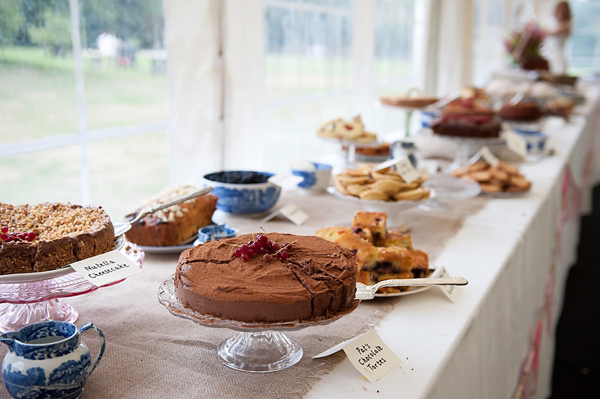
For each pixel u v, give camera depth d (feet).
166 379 2.42
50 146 4.81
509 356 4.57
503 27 20.70
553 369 7.22
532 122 9.57
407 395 2.40
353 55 9.73
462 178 6.19
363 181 4.72
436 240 4.57
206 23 5.53
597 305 9.14
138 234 3.84
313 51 8.63
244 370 2.49
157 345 2.71
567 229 9.12
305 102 8.65
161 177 6.06
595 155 16.67
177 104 5.66
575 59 29.53
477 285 3.67
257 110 6.31
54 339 2.27
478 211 5.50
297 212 4.91
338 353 2.71
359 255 3.34
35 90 4.60
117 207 5.63
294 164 5.94
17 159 4.54
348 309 2.50
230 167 6.19
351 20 9.75
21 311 2.89
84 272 2.56
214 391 2.34
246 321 2.31
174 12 5.41
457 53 13.14
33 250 2.57
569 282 10.10
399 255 3.38
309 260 2.60
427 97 8.91
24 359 2.07
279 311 2.30
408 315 3.20
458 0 12.73
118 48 5.34
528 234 5.10
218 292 2.33
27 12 4.42
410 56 13.69
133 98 5.58
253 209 4.82
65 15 4.76
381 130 12.45
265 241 2.70
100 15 5.08
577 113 12.64
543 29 16.08
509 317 4.44
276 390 2.36
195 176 5.94
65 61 4.83
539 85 12.48
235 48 5.82
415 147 6.26
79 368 2.15
